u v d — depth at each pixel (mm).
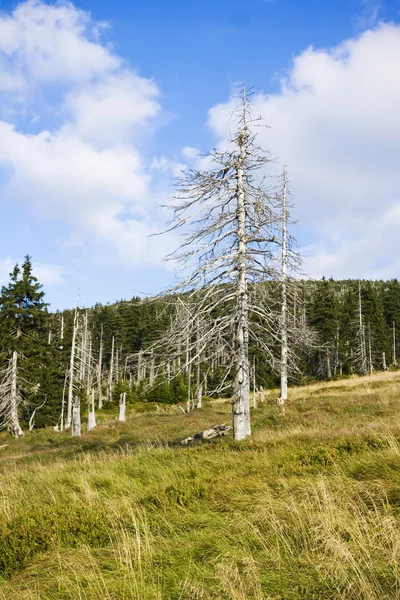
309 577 4117
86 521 6266
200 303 13195
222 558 4602
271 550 4746
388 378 35875
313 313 49969
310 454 8688
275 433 13336
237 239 14070
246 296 13453
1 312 32125
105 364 66125
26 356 32656
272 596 3943
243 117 14398
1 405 31141
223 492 7078
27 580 4984
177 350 12984
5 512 7496
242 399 13109
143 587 4227
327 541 4531
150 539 5477
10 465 16109
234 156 14305
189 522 6043
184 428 21281
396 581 3756
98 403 52156
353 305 57344
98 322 65312
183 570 4555
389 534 4590
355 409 19375
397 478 6062
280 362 14258
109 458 13008
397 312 64562
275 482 7148
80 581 4625
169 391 47750
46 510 6844
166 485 7930
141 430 23234
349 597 3723
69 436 26844
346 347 53281
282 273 14109
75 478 9656
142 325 53188
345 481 6496
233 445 11898
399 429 9930
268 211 13695
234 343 13430
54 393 43250
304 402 23750
